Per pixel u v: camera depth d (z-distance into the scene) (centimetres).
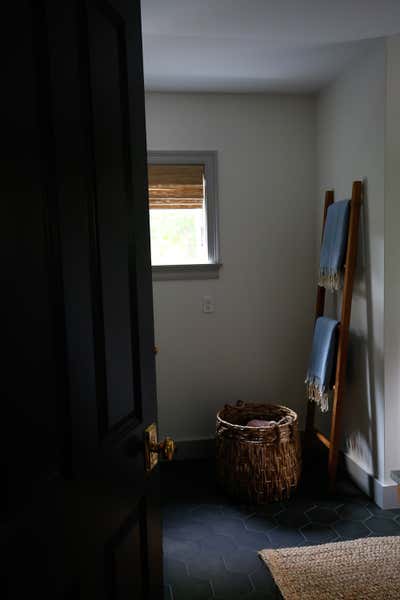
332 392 285
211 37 204
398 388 226
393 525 218
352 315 257
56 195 69
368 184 233
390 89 212
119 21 91
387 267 220
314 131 295
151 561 106
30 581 62
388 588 174
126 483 93
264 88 278
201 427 304
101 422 83
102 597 83
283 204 297
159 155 286
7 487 58
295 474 247
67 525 71
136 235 98
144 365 102
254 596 175
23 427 61
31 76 63
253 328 302
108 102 86
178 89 277
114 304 88
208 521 226
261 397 306
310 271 303
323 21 190
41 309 65
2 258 57
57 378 70
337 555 194
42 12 66
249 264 298
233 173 291
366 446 246
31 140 63
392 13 184
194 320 298
